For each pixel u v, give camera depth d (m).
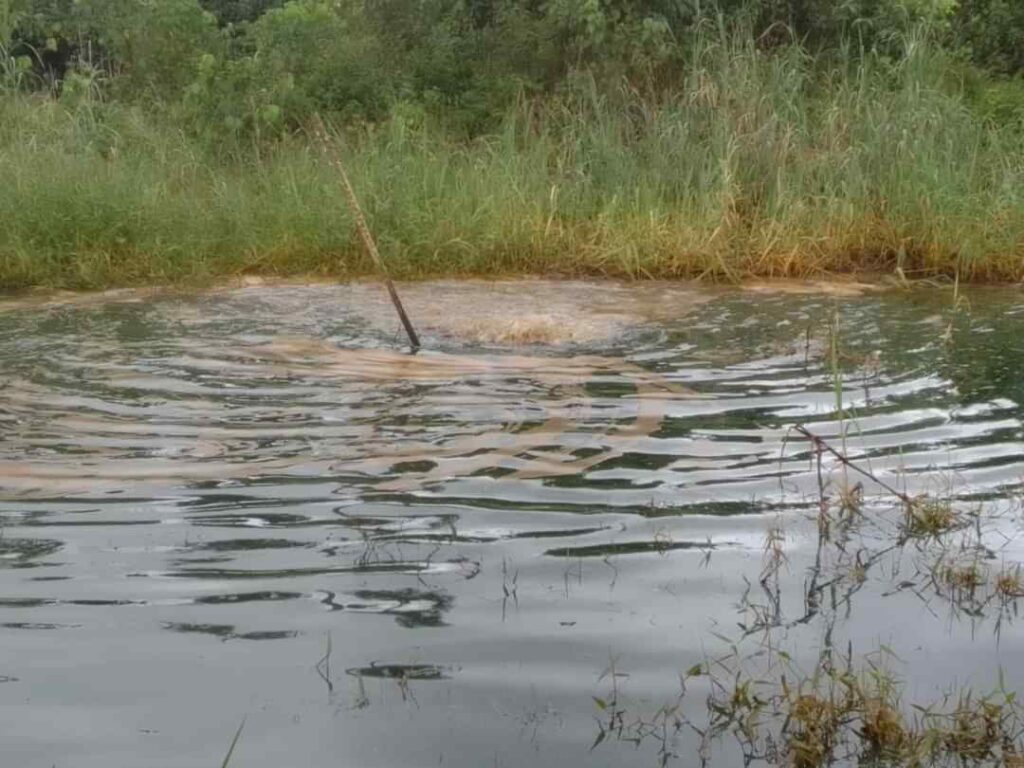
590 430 5.65
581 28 13.26
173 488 4.82
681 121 11.97
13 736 3.02
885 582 4.02
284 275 10.25
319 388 6.43
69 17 15.52
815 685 3.31
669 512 4.60
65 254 10.05
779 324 8.22
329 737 3.04
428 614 3.71
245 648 3.48
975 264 10.20
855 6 13.33
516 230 10.60
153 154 12.18
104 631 3.57
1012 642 3.62
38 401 6.11
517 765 2.95
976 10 15.03
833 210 10.70
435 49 13.97
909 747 3.10
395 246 10.35
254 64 13.14
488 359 7.13
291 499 4.69
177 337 7.67
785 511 4.63
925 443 5.46
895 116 11.68
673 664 3.45
